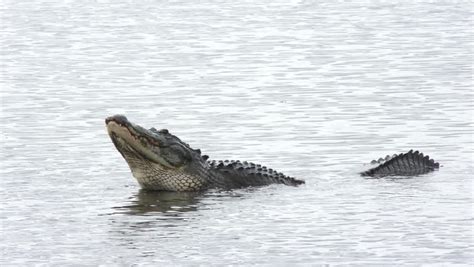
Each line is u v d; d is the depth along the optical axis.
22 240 57.84
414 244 56.00
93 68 123.62
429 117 92.38
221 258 54.22
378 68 121.31
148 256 54.78
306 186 70.12
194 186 70.50
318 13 180.38
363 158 78.25
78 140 84.25
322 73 118.62
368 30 157.62
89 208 64.94
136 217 62.75
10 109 97.69
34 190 69.00
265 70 121.31
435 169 74.25
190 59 131.00
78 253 55.44
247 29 160.50
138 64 126.94
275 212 63.28
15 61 129.25
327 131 87.62
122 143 69.88
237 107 98.56
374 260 53.47
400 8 185.38
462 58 127.50
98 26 164.88
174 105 100.12
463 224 59.59
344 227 59.44
